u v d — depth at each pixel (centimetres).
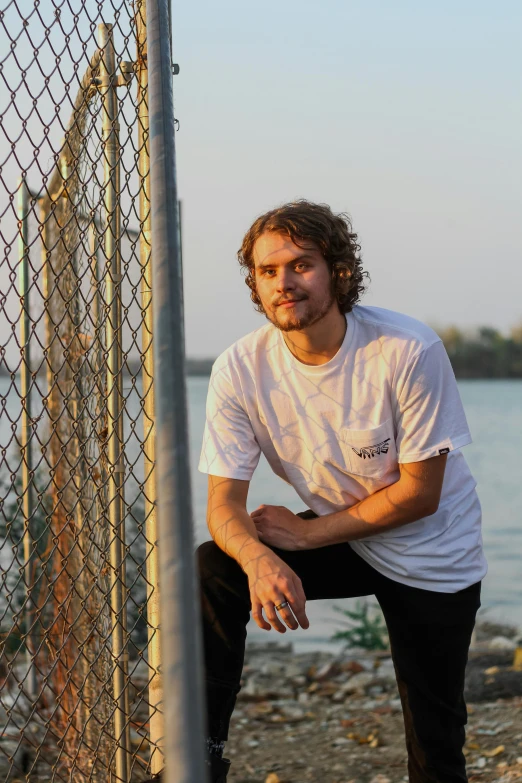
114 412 212
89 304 200
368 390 223
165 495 97
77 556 280
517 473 3166
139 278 214
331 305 220
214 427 236
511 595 1134
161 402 108
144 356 214
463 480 242
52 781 204
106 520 214
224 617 218
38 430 363
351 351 224
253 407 233
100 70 211
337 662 546
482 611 782
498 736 364
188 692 81
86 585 262
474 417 6331
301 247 214
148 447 214
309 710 435
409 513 223
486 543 1716
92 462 240
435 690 229
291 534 229
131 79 211
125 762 213
